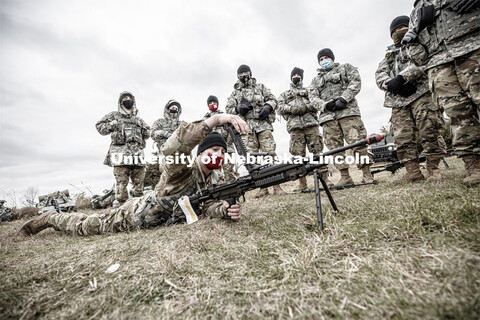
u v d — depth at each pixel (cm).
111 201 834
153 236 225
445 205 174
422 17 255
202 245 176
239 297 104
